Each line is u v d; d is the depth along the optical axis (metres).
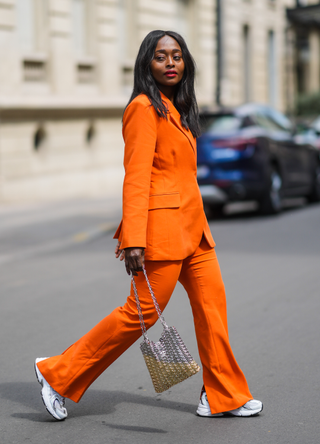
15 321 6.02
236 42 27.31
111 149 20.11
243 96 28.80
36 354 5.03
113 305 6.50
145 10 21.12
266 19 30.20
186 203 3.45
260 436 3.41
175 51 3.41
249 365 4.61
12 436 3.48
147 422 3.64
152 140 3.32
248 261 8.49
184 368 3.38
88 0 18.97
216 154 12.06
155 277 3.42
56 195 17.78
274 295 6.65
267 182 12.37
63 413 3.64
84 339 3.55
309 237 10.28
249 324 5.63
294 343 5.09
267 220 12.34
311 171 14.47
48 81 17.53
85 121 18.89
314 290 6.82
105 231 11.80
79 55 18.86
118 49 20.25
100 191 19.62
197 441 3.36
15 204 15.59
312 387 4.15
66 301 6.74
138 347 5.14
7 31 15.96
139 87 3.40
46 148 17.48
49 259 9.30
